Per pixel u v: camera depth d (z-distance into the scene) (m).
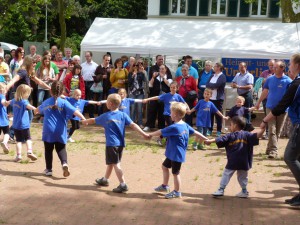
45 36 36.22
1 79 11.20
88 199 5.82
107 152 6.23
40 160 8.00
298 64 5.77
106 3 38.44
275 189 6.62
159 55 12.84
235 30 14.45
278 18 27.41
